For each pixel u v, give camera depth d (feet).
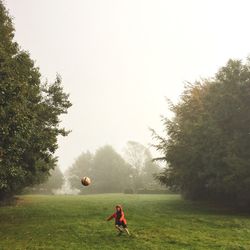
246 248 56.80
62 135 101.30
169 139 127.95
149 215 90.33
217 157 99.19
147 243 60.34
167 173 126.11
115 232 68.80
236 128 102.06
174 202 124.98
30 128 74.02
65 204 113.19
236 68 102.22
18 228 75.41
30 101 86.53
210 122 103.50
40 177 124.47
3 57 71.36
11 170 73.15
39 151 91.04
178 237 64.69
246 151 94.89
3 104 66.85
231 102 100.68
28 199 137.28
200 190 124.88
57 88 103.65
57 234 67.97
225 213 97.96
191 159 111.14
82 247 58.08
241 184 93.15
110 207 104.78
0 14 83.87
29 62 85.92
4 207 110.22
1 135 67.15
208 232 69.41
